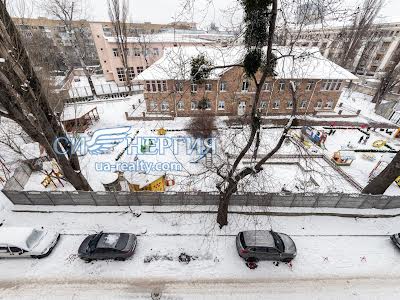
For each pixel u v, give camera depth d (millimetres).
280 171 20500
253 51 8383
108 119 30297
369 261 12914
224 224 14625
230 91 29094
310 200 15562
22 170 18547
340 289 11547
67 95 32500
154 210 15633
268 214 15531
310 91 30078
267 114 31281
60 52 51219
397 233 13742
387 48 53781
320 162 22141
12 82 11047
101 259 12633
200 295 11188
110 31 48438
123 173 18375
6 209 15656
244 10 7570
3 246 12031
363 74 58531
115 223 14828
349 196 15297
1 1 9938
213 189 17531
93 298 11031
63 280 11727
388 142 26234
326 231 14570
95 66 58281
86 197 15523
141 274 12047
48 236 13289
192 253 13125
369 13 37438
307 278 12000
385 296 11312
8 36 10562
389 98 40531
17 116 11820
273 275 12102
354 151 22906
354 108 36156
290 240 13109
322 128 28859
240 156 11273
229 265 12555
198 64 9812
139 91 40969
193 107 30281
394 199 15500
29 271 12070
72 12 30391
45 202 15836
